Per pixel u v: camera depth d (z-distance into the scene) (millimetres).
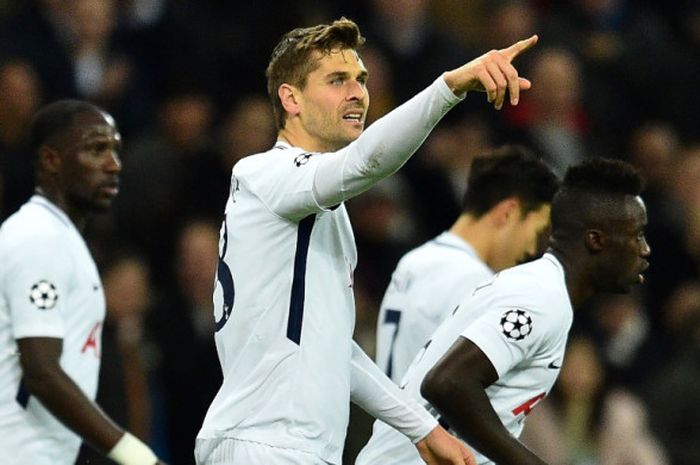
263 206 17516
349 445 31250
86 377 22703
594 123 46562
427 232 42156
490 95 16250
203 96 42500
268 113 40031
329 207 17016
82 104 23625
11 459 21969
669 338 39094
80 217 23562
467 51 45094
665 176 45625
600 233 19172
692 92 49156
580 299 19344
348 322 18000
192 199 39000
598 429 37094
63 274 22156
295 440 17328
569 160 44344
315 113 17844
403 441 19984
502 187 23000
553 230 19547
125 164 38688
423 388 18203
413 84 43812
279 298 17516
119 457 21359
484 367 18188
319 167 16844
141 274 32781
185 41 42531
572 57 46781
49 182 23250
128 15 42031
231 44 43531
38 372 21516
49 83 39938
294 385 17406
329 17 44219
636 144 46000
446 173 42469
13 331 22000
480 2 49219
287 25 43719
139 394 28297
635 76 48000
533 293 18609
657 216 43906
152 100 41969
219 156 39781
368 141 16391
